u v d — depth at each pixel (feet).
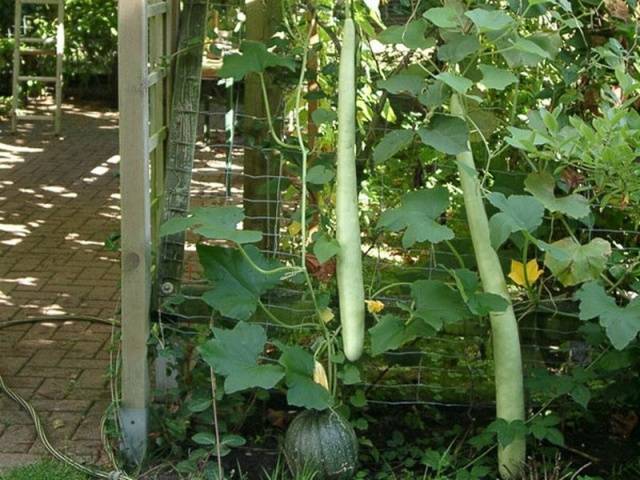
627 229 13.93
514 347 12.85
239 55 13.19
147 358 13.67
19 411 15.15
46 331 18.34
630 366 13.33
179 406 13.89
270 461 13.69
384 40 12.67
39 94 44.70
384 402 14.25
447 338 14.29
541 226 13.57
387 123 13.96
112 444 13.94
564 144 11.64
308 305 13.99
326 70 13.92
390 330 12.66
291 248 14.47
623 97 12.83
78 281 21.33
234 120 14.83
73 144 36.42
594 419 14.34
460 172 12.91
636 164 11.62
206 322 14.12
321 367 12.64
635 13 13.34
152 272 14.21
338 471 12.62
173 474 13.34
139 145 13.12
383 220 12.30
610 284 13.00
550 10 13.24
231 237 12.15
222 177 23.98
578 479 12.58
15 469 13.24
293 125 14.79
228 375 12.02
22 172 31.65
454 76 11.68
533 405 14.32
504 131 13.89
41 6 43.91
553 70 13.88
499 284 12.79
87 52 44.34
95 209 27.45
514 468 12.94
